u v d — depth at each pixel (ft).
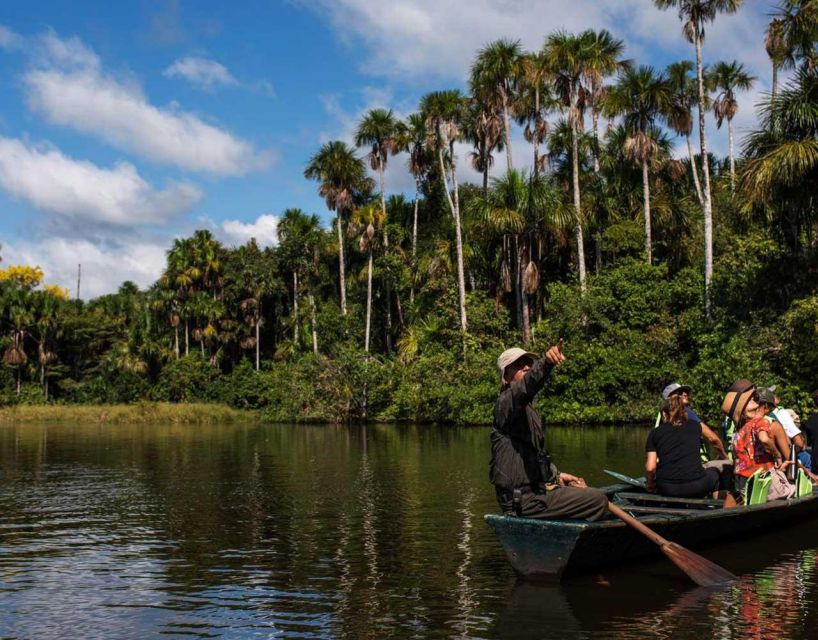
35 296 202.80
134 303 225.76
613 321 98.78
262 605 17.66
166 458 58.18
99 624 16.48
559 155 130.62
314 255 164.55
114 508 32.81
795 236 73.56
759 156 61.93
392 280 146.41
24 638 15.61
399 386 114.01
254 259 177.47
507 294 124.06
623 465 44.32
